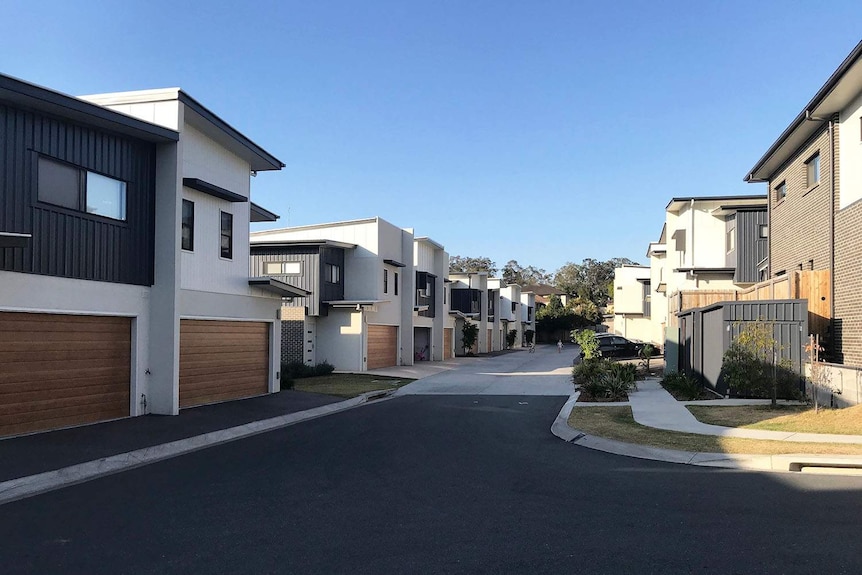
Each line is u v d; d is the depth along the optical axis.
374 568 5.17
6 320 10.74
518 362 38.94
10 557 5.50
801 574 4.89
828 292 16.27
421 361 38.62
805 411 13.16
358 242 30.95
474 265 121.00
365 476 8.72
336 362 29.34
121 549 5.69
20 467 8.86
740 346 15.07
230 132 15.66
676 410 14.62
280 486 8.14
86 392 12.36
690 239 30.44
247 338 17.62
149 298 13.82
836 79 14.33
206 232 15.66
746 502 7.05
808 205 18.27
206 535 6.08
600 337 40.25
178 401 14.12
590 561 5.25
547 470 9.07
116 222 12.92
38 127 11.23
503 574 5.00
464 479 8.49
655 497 7.39
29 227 11.01
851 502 6.97
